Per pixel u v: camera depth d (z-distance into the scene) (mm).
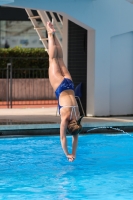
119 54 17062
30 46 29891
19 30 29719
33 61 25000
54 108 19953
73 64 17500
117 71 17078
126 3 16891
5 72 24703
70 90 10242
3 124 14328
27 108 19953
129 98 17344
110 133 14992
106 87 16828
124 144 13750
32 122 14875
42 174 10297
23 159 11758
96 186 9359
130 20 17000
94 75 16625
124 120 15688
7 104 21141
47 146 13281
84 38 17141
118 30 16844
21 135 14305
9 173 10367
